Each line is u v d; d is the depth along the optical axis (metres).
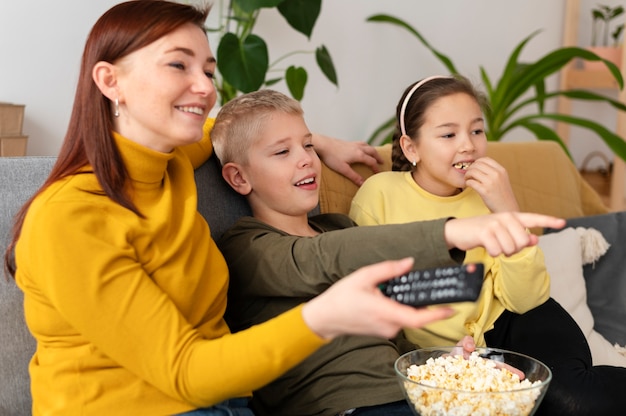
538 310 1.51
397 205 1.55
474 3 3.32
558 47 3.69
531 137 3.70
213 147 1.42
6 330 1.14
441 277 0.80
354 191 1.66
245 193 1.40
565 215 2.06
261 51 2.32
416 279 0.82
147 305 0.93
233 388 0.89
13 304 1.14
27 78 2.19
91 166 1.03
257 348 0.86
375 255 1.06
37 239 0.94
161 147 1.07
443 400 0.97
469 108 1.53
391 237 1.04
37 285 0.97
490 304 1.49
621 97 3.28
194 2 2.29
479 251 1.50
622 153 2.70
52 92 2.24
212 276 1.16
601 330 1.81
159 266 1.04
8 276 1.14
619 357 1.70
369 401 1.20
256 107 1.37
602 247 1.86
